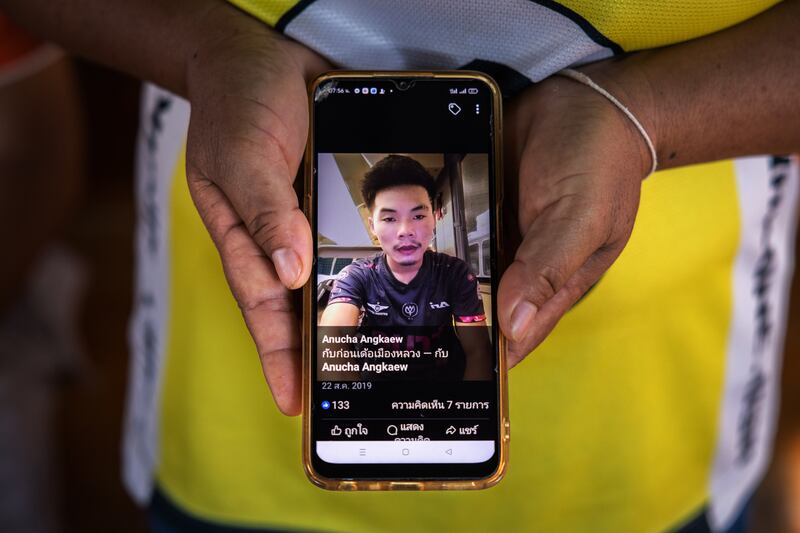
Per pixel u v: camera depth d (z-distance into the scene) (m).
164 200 1.01
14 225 1.74
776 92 0.79
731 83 0.79
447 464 0.81
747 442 1.11
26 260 1.85
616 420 0.98
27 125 1.66
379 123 0.82
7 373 1.99
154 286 1.08
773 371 1.12
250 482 1.02
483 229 0.81
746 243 0.98
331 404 0.81
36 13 0.92
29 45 1.63
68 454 1.98
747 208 0.95
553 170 0.75
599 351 0.95
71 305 2.18
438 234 0.82
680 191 0.89
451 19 0.77
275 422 0.99
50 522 1.86
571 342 0.93
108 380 2.12
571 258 0.72
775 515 1.86
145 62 0.88
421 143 0.83
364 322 0.81
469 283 0.81
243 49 0.79
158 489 1.10
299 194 0.85
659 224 0.90
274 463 1.01
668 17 0.75
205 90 0.78
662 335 0.98
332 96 0.82
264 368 0.76
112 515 1.91
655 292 0.93
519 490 0.99
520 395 0.96
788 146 0.84
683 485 1.08
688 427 1.05
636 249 0.89
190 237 0.98
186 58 0.83
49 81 1.68
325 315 0.81
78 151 1.87
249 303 0.75
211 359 1.00
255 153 0.72
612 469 1.00
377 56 0.82
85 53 0.94
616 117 0.77
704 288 0.98
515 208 0.84
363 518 1.01
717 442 1.08
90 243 2.36
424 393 0.81
